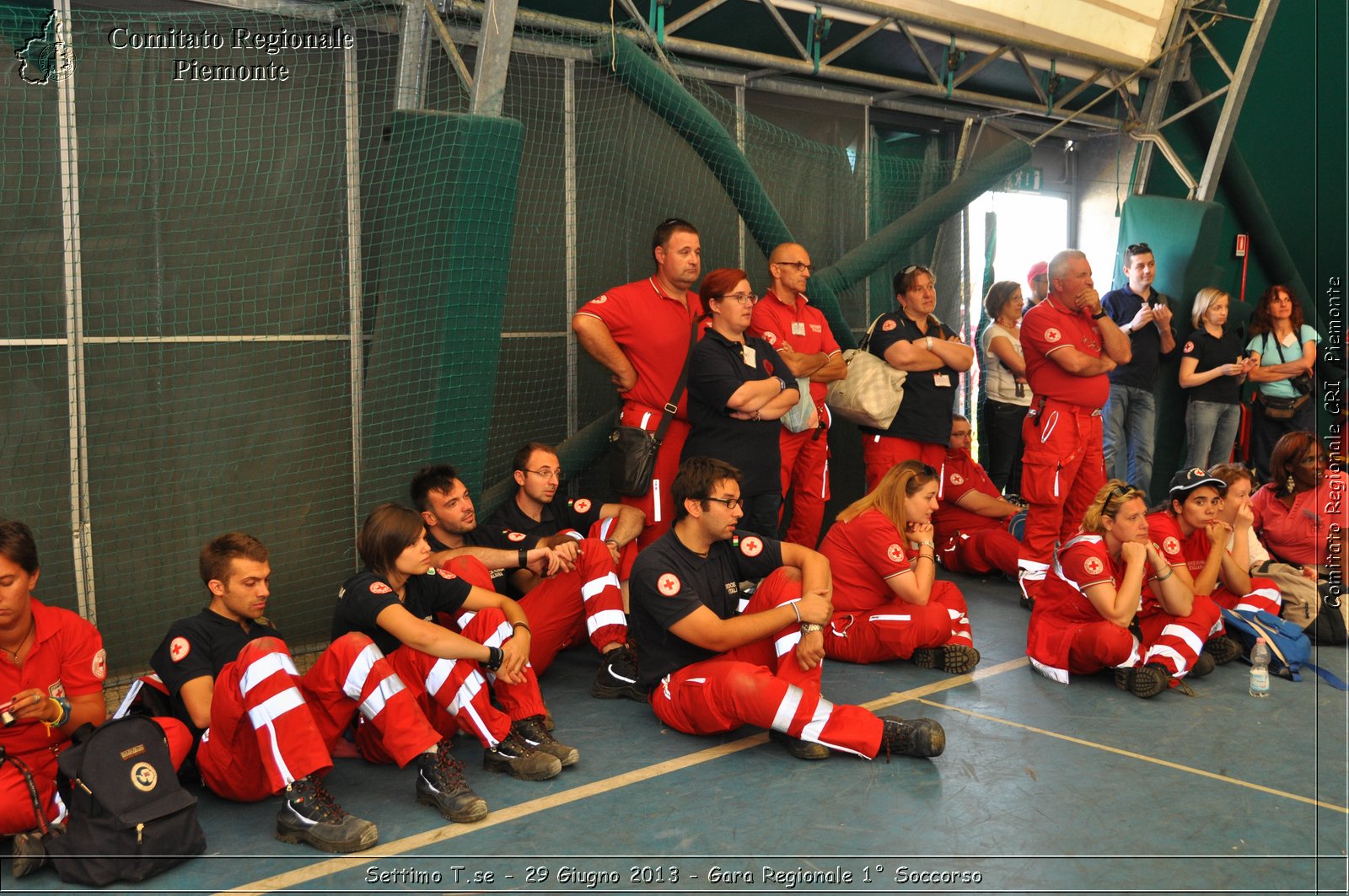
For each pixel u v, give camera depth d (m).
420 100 5.05
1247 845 3.14
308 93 4.97
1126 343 5.98
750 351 5.08
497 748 3.70
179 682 3.38
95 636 3.40
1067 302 6.04
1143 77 8.52
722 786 3.56
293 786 3.18
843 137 7.36
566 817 3.34
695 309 5.48
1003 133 8.32
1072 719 4.21
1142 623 4.81
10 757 3.08
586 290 6.04
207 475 4.88
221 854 3.11
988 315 7.55
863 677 4.75
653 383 5.14
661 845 3.15
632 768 3.73
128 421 4.66
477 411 5.06
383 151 5.13
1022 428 7.38
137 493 4.70
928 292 6.07
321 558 5.22
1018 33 7.27
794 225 7.02
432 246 4.87
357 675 3.36
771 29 6.30
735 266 6.73
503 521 4.70
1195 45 8.58
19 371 4.37
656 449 5.03
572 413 6.04
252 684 3.17
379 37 5.13
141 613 4.75
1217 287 8.24
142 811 2.97
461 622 3.90
